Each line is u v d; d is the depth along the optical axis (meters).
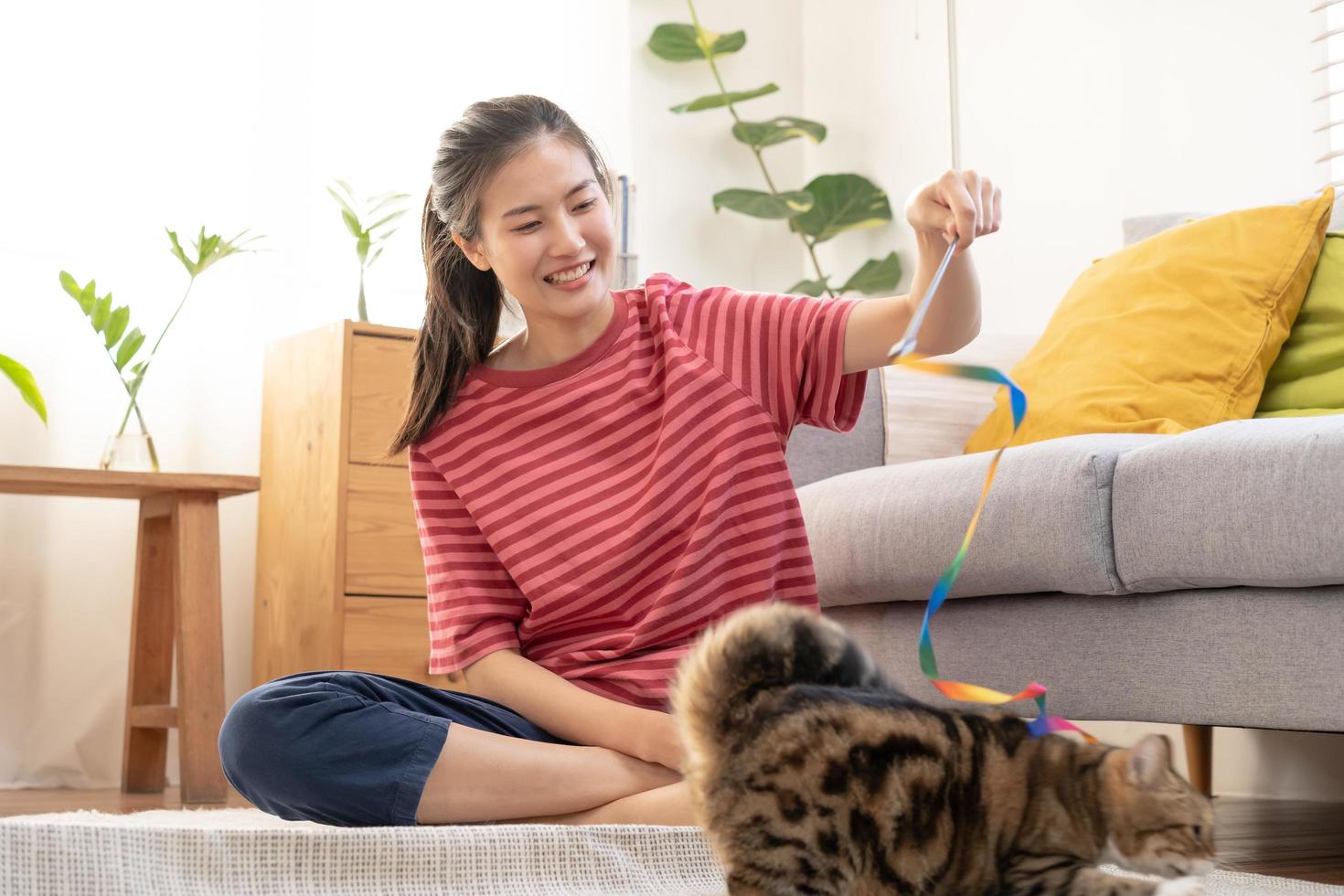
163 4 3.23
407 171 3.53
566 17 3.82
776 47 4.21
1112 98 3.26
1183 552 1.69
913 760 1.02
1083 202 3.33
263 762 1.46
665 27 3.87
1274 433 1.63
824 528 2.22
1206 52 3.04
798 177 4.21
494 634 1.62
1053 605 1.92
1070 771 1.07
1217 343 2.16
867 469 2.28
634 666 1.55
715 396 1.63
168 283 3.20
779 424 1.66
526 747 1.46
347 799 1.45
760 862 1.01
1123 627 1.82
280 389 3.13
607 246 1.66
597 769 1.47
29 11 3.07
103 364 3.10
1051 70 3.43
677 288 1.77
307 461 2.97
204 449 3.22
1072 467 1.82
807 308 1.66
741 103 4.14
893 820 1.01
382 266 3.49
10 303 3.01
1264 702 1.64
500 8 3.71
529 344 1.74
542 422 1.68
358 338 2.87
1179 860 1.06
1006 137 3.57
